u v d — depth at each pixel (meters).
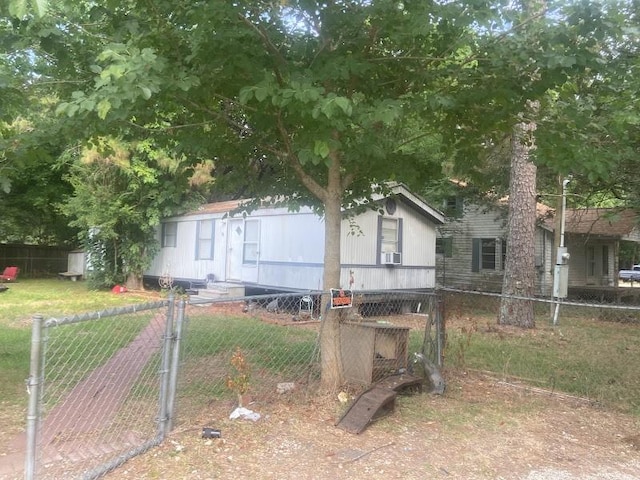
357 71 4.20
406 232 14.08
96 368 6.09
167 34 4.16
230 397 4.93
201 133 5.18
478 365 6.95
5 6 3.32
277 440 3.92
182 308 4.05
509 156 13.31
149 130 5.00
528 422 4.62
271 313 11.87
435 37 4.52
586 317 13.68
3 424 4.28
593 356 7.95
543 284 18.66
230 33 3.77
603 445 4.16
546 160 5.12
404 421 4.47
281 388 5.17
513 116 5.04
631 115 4.57
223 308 12.12
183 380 5.46
